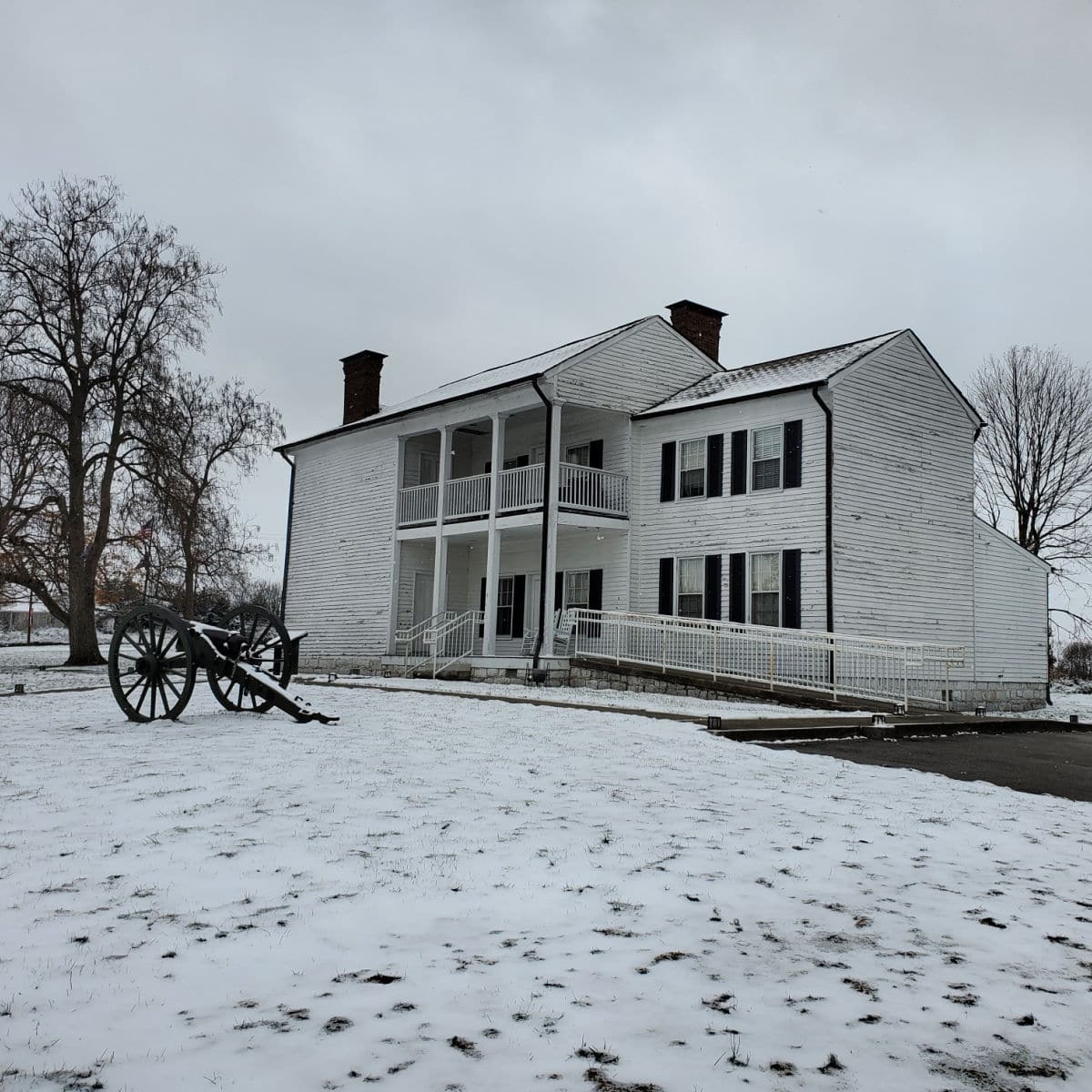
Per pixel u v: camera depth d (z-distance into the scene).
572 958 3.86
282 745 9.75
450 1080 2.85
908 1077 2.95
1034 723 15.23
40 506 28.06
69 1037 3.15
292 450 31.70
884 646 19.97
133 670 12.23
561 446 24.09
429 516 25.83
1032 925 4.52
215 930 4.20
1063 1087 2.92
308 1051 3.04
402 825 6.13
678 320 25.56
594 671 20.45
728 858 5.50
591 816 6.49
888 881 5.19
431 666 23.86
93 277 28.59
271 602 56.22
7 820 6.35
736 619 20.77
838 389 19.77
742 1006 3.44
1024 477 37.97
